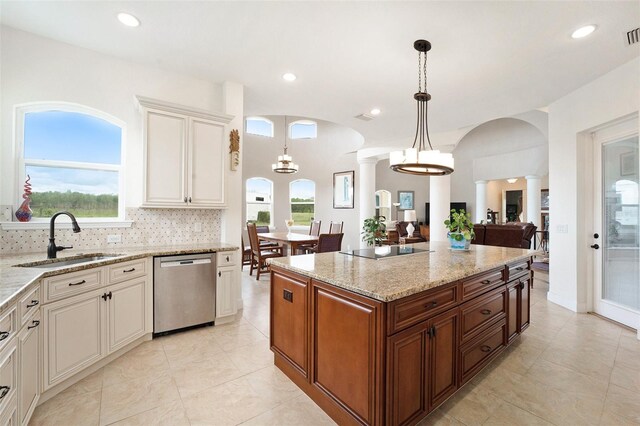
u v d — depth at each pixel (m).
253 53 2.87
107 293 2.29
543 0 2.08
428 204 10.59
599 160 3.51
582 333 2.99
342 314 1.70
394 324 1.49
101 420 1.73
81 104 2.82
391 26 2.40
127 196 3.05
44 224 2.65
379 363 1.46
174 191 3.02
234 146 3.54
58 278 1.92
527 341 2.81
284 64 3.07
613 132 3.31
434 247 3.23
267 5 2.19
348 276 1.81
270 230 7.89
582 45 2.63
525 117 5.20
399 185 10.26
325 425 1.72
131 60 3.03
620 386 2.09
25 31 2.56
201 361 2.41
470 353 2.03
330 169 8.23
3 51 2.49
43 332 1.83
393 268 2.05
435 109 4.31
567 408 1.86
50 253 2.34
